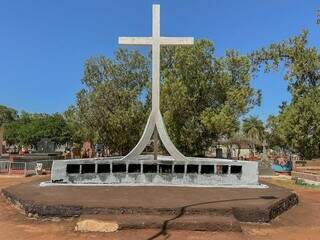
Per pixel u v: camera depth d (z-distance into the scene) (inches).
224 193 657.0
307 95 1416.1
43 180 919.0
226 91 1541.6
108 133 1833.2
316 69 1451.8
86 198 577.9
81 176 789.2
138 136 1796.3
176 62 1544.0
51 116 3395.7
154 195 619.8
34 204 537.0
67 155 1983.3
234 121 1515.7
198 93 1540.4
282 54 1536.7
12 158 1788.9
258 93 1587.1
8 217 541.0
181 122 1549.0
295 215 586.6
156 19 850.8
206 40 1541.6
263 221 516.4
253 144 2679.6
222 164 800.9
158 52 848.9
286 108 1480.1
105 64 1820.9
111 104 1795.0
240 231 471.8
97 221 476.4
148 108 1791.3
